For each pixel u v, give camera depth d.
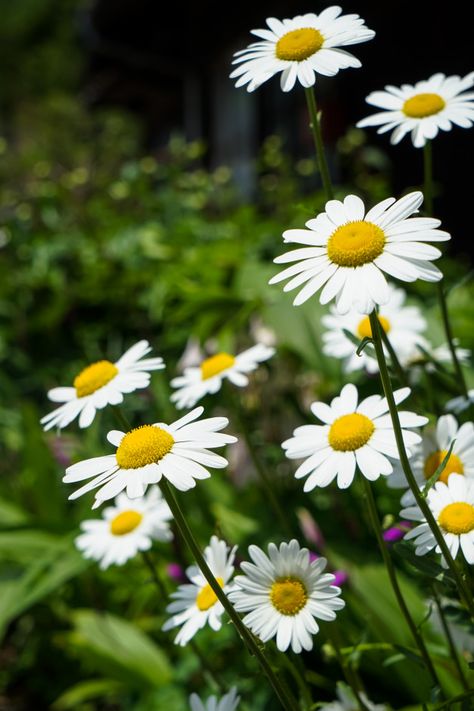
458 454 0.53
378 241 0.45
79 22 2.97
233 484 0.98
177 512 0.46
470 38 2.09
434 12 2.17
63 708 0.98
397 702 0.69
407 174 2.27
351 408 0.51
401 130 0.57
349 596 0.68
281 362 1.10
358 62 0.51
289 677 0.70
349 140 1.66
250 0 2.59
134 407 1.13
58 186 1.64
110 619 0.92
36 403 1.40
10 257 1.56
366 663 0.69
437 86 0.58
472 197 2.18
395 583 0.52
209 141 3.06
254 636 0.49
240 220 1.47
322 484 0.49
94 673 1.01
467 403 0.60
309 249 0.46
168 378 1.11
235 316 1.06
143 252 1.43
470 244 2.19
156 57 3.03
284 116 2.75
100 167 2.12
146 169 1.63
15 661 1.06
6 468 1.23
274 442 1.05
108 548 0.66
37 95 8.92
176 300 1.33
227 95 2.97
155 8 2.74
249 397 1.09
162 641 0.93
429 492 0.51
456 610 0.55
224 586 0.53
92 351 1.42
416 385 0.71
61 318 1.48
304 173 1.70
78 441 1.00
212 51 2.96
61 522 0.96
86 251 1.50
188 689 0.81
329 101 2.39
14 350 1.44
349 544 0.73
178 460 0.46
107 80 3.63
